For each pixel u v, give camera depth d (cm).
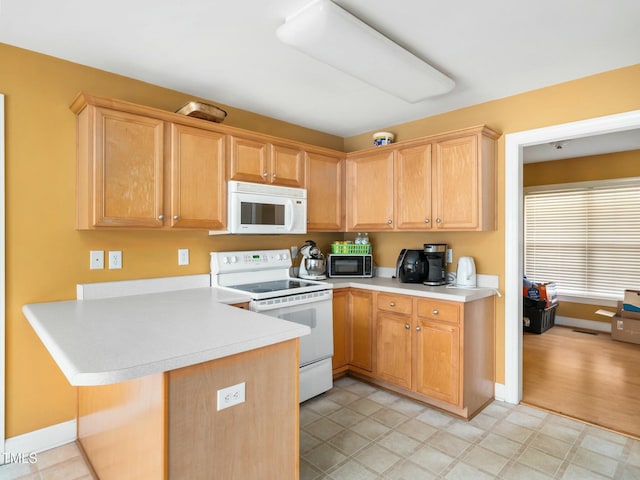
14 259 207
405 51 203
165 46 209
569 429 242
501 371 286
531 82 257
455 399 253
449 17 180
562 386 310
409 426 245
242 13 178
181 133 240
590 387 307
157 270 262
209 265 290
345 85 263
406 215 311
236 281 295
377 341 302
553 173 521
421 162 300
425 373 270
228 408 137
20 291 209
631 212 464
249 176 277
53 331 153
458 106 304
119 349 129
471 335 258
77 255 229
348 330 324
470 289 277
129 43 205
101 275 238
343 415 260
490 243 292
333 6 166
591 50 213
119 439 156
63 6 171
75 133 227
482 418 257
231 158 268
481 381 271
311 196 325
